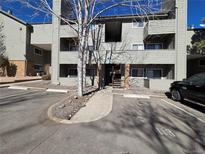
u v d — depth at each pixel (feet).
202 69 72.02
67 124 20.45
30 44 85.05
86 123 20.99
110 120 22.56
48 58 99.50
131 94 45.75
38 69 92.73
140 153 14.03
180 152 14.53
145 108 30.66
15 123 20.39
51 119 22.20
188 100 34.96
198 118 25.00
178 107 32.40
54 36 64.49
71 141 15.80
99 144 15.37
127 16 63.46
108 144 15.44
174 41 57.98
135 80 65.00
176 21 57.16
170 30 57.21
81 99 34.99
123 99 39.32
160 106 32.86
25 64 82.07
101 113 25.50
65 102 32.09
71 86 59.62
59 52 63.98
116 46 66.08
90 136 17.07
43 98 37.24
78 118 22.81
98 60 60.08
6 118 22.31
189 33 65.21
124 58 59.31
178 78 56.75
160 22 57.47
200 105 34.17
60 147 14.57
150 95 45.16
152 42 66.69
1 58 79.41
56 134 17.31
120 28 68.69
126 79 60.08
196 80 33.45
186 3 57.36
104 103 32.45
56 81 63.46
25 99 35.68
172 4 59.67
